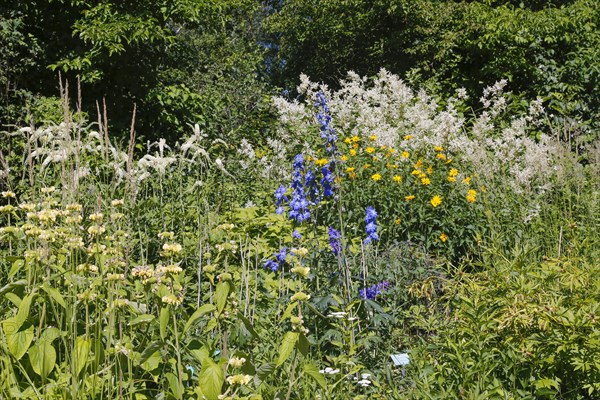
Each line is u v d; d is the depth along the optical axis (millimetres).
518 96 11953
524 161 7633
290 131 10047
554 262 3984
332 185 5371
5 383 2768
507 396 3279
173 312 2779
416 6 17250
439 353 3850
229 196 6715
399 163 7484
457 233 6562
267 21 22766
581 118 11914
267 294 4414
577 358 3398
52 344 3115
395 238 6484
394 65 18609
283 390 3242
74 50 10234
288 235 5594
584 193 7105
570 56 12930
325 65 21609
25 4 9992
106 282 3125
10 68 9438
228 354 3119
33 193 3410
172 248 2971
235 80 13883
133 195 5102
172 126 10992
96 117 10242
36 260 3012
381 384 3764
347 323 4043
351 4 19297
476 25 13812
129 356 2855
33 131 5031
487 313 3648
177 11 10602
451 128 8016
